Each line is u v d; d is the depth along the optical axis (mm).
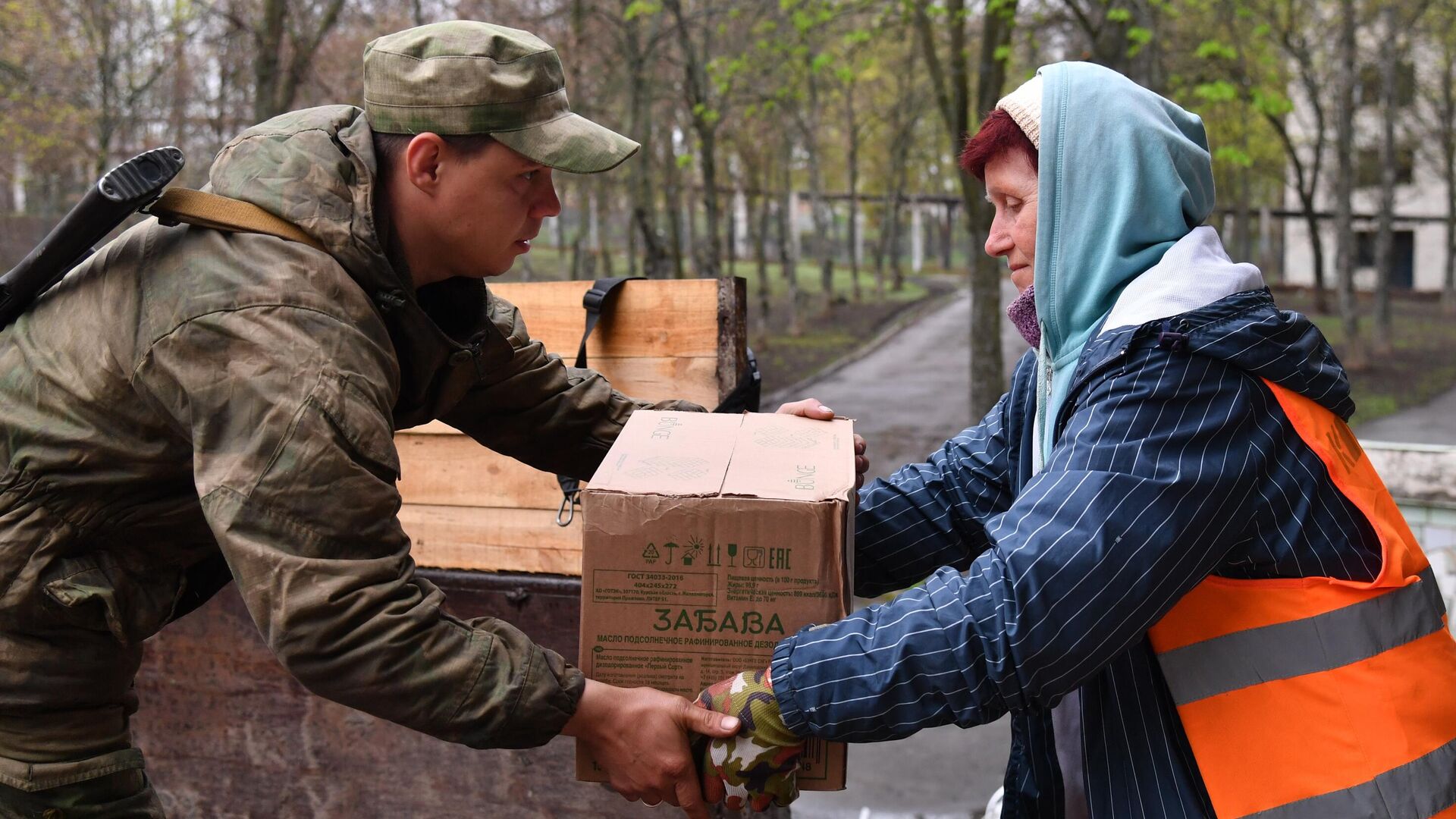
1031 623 1376
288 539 1324
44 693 1549
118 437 1466
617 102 14367
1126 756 1533
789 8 10094
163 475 1506
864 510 1960
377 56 1481
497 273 1599
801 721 1419
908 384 17609
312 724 2461
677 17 12195
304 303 1381
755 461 1597
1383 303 19406
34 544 1487
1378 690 1433
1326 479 1485
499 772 2385
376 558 1382
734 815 2275
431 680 1356
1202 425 1419
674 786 1474
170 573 1624
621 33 12719
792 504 1436
